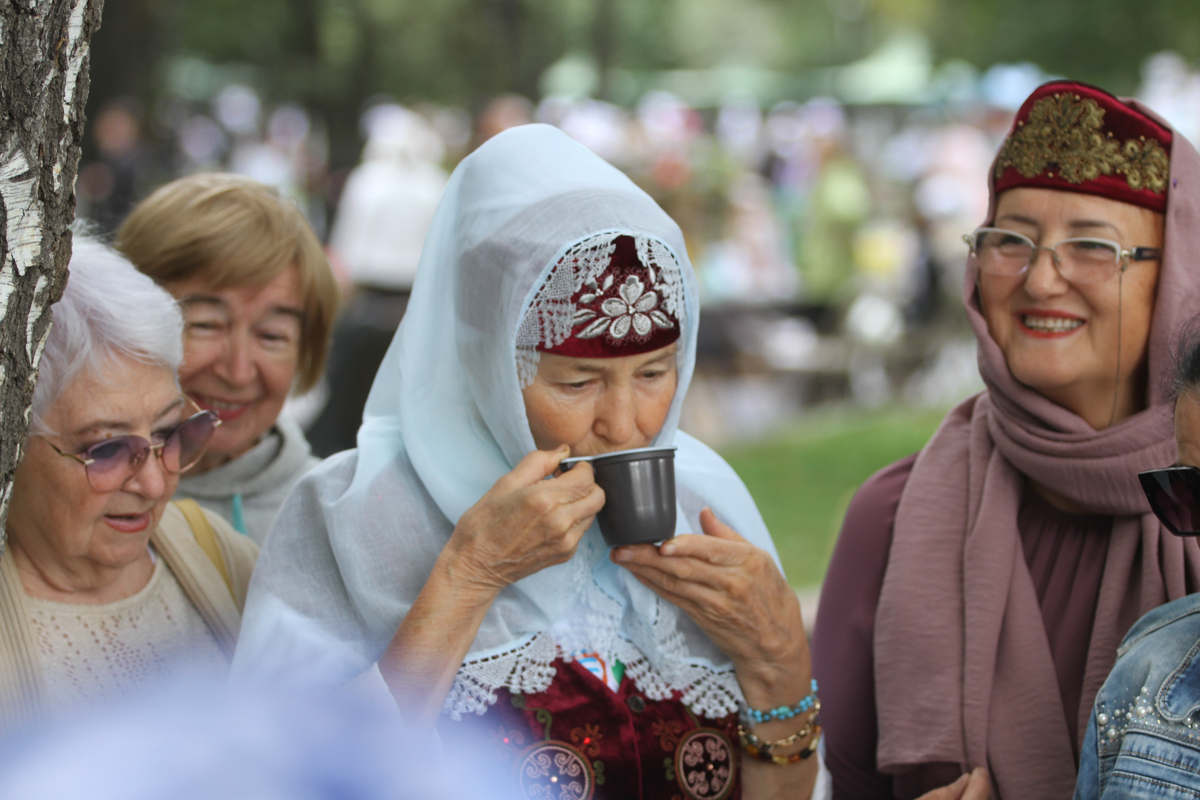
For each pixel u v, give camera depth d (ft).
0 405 7.70
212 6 121.29
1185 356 8.25
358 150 95.09
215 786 4.34
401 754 4.79
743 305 51.21
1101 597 10.73
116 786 4.32
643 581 9.89
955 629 11.16
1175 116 68.13
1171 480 8.16
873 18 135.74
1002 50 74.64
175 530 11.12
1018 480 11.46
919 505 11.83
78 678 9.87
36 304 7.76
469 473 10.07
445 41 132.87
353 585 9.80
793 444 42.01
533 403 9.68
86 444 9.42
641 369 9.75
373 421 10.73
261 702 4.73
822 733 12.06
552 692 9.82
